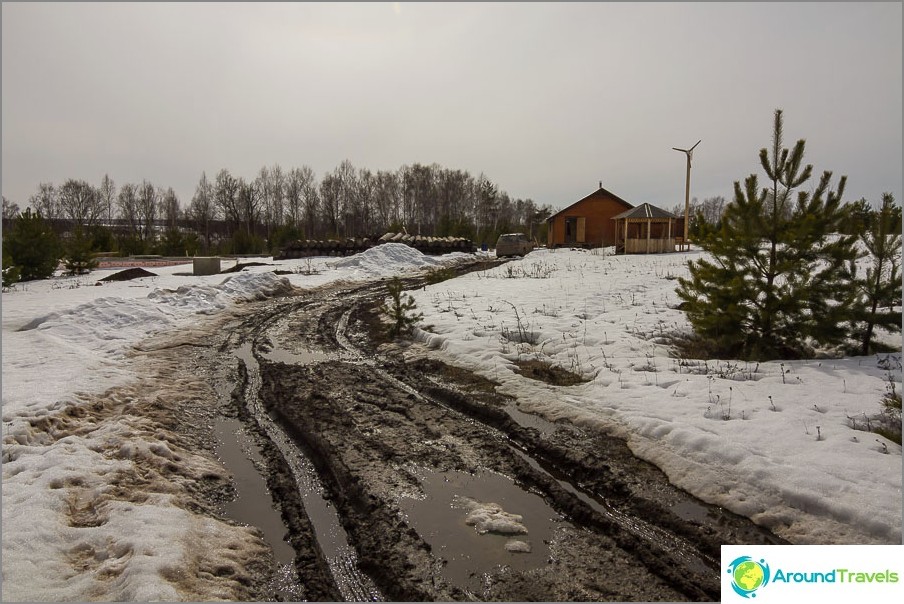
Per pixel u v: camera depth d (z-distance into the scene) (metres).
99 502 4.38
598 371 7.92
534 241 39.81
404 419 6.61
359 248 31.30
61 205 64.81
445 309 13.02
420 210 66.69
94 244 33.06
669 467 5.10
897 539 3.72
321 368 8.92
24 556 3.53
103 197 67.06
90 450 5.32
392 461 5.43
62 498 4.34
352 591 3.58
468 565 3.79
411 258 26.66
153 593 3.20
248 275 17.00
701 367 7.82
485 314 12.14
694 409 6.20
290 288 17.56
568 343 9.47
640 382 7.29
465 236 41.22
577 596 3.46
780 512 4.23
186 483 4.95
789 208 7.98
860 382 6.79
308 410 6.86
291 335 11.59
